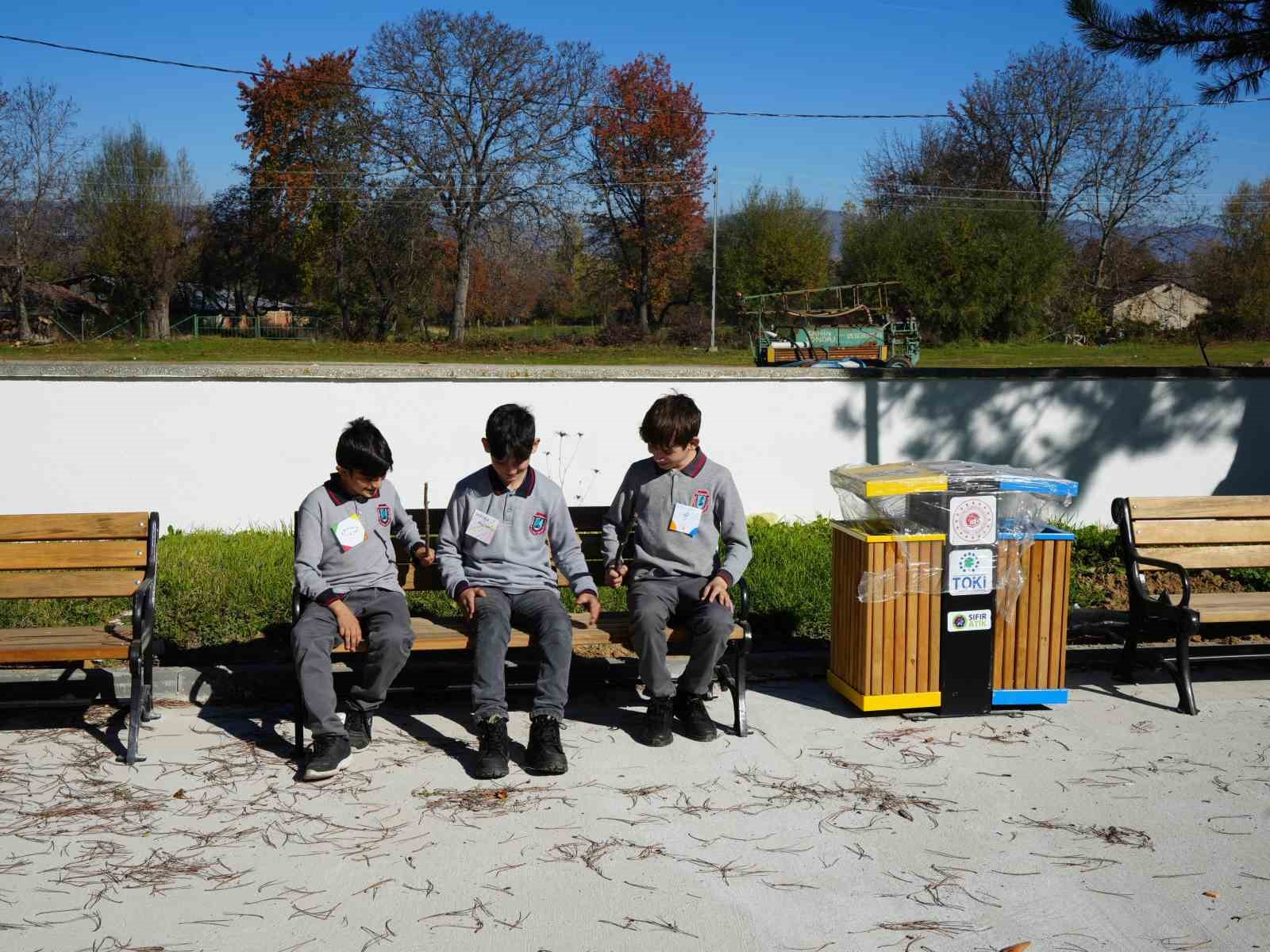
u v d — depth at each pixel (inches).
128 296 1946.4
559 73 1765.5
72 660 165.6
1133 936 120.7
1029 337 1836.9
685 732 182.7
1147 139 1955.0
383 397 313.0
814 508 341.1
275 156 1895.9
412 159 1770.4
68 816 146.5
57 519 182.2
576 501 326.3
